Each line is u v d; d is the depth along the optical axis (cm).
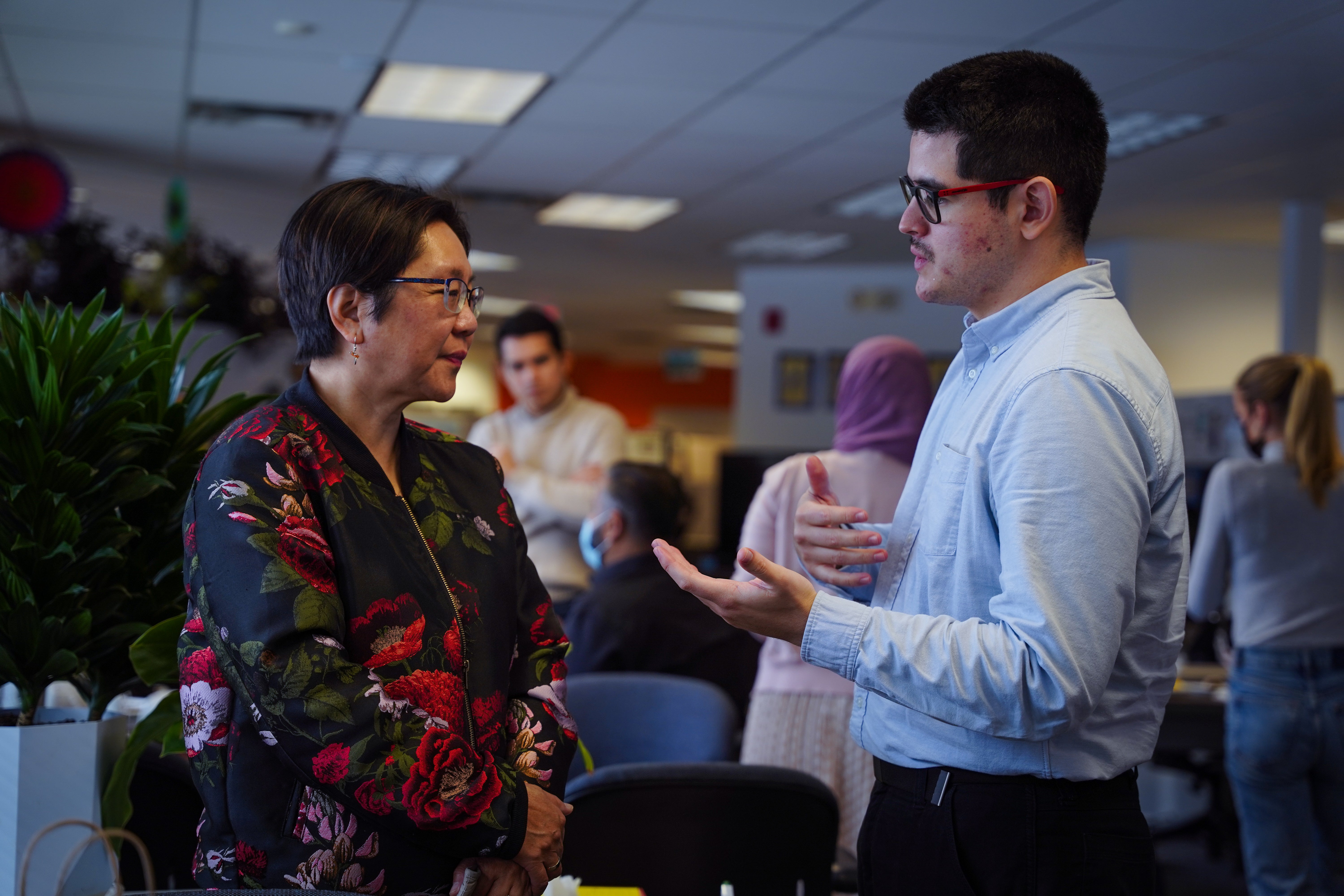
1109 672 106
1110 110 453
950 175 122
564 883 133
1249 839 288
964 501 119
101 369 138
